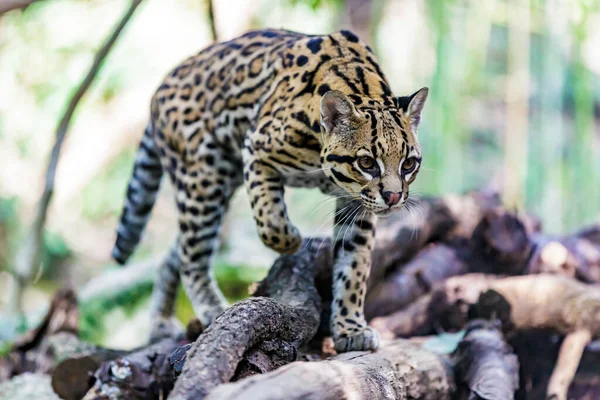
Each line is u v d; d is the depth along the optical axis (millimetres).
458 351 5051
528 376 5488
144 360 4695
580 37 8891
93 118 11789
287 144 4723
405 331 5707
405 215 6316
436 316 5773
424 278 6156
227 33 10664
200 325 5422
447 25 9766
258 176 4926
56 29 11367
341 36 5035
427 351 4898
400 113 4438
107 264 12367
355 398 3453
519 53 10883
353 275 4871
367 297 5926
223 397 3020
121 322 8992
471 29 9961
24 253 7859
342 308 4855
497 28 13250
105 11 11336
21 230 12219
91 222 12805
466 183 12852
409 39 12062
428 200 6574
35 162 12062
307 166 4809
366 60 4934
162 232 13180
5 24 11367
